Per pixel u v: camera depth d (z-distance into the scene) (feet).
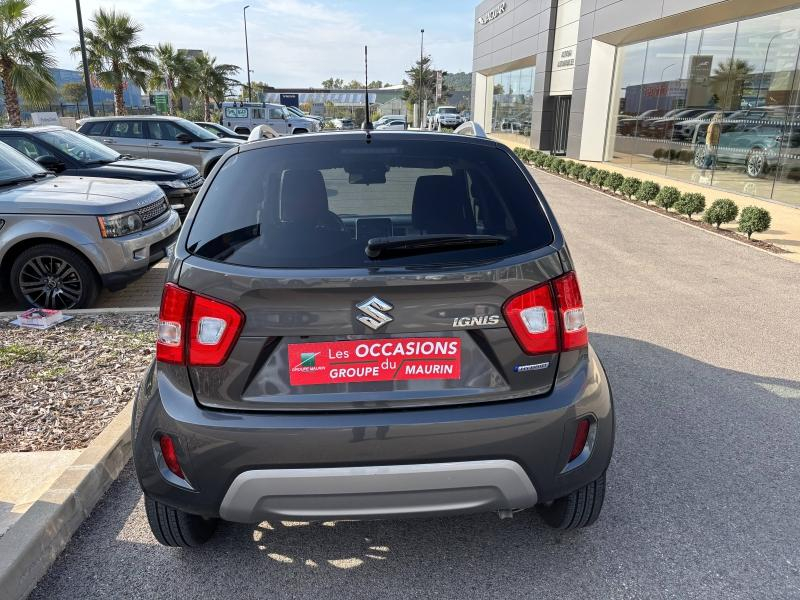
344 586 7.79
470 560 8.25
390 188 7.80
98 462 9.53
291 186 7.48
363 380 6.62
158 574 7.98
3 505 8.95
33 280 18.67
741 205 39.55
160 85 125.08
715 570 8.00
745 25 43.78
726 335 17.06
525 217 7.27
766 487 9.86
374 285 6.38
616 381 13.92
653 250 27.89
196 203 7.39
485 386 6.75
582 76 69.87
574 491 7.32
